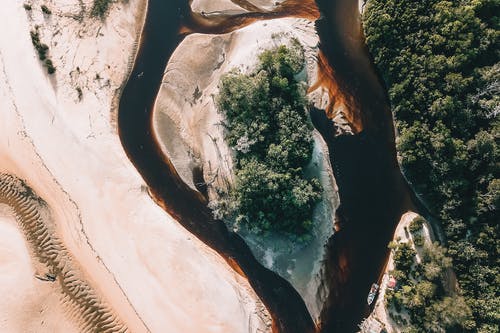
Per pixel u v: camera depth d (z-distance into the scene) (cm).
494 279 5012
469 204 5222
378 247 5562
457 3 5147
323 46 5881
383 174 5662
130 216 5666
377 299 5456
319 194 5406
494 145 4959
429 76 5256
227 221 5606
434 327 5112
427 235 5441
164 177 5794
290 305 5506
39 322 5462
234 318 5384
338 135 5734
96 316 5462
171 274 5519
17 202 5759
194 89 5859
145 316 5450
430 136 5278
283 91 5488
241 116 5416
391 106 5716
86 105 5841
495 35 4991
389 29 5453
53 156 5788
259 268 5562
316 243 5547
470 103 5091
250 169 5184
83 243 5628
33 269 5578
